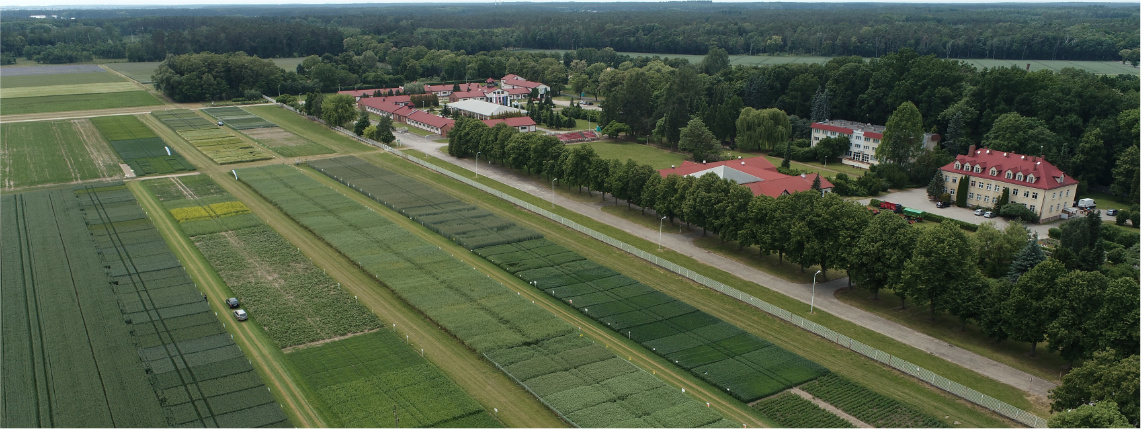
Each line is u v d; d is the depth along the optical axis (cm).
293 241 13912
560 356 9519
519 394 8700
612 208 16462
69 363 9262
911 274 10219
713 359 9538
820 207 11825
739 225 13200
